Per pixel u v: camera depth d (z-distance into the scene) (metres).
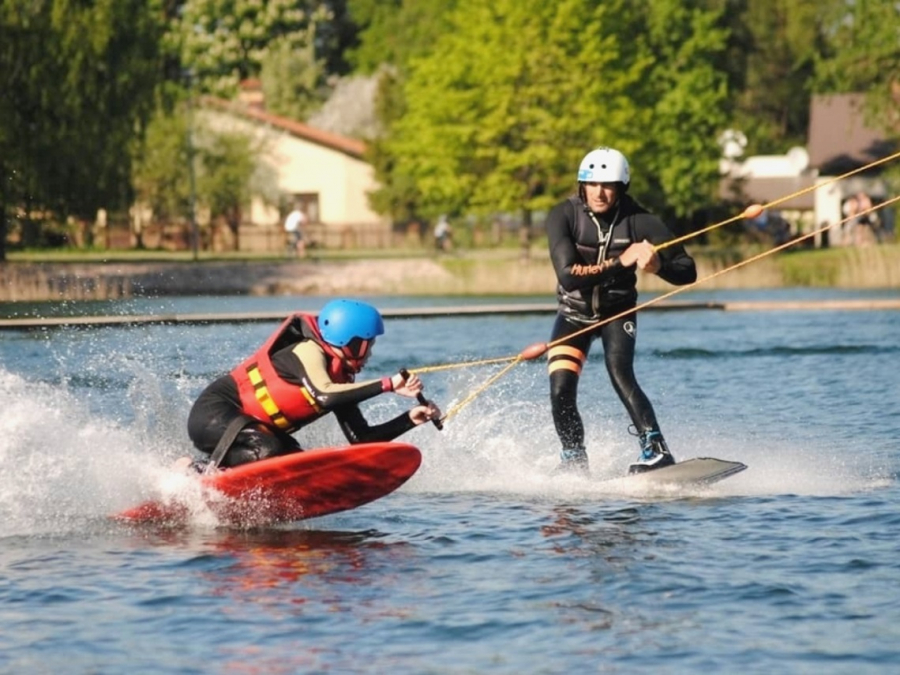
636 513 26.72
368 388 26.22
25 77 116.19
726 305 88.88
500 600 20.80
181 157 171.88
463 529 25.59
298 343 26.80
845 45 152.00
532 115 140.12
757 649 18.44
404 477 26.00
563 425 30.56
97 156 119.19
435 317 84.81
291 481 25.77
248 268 123.06
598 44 141.75
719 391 46.66
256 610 20.47
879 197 182.12
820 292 112.50
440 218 173.88
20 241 126.88
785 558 23.00
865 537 24.41
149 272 118.69
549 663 18.02
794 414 40.78
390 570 22.69
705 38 167.50
